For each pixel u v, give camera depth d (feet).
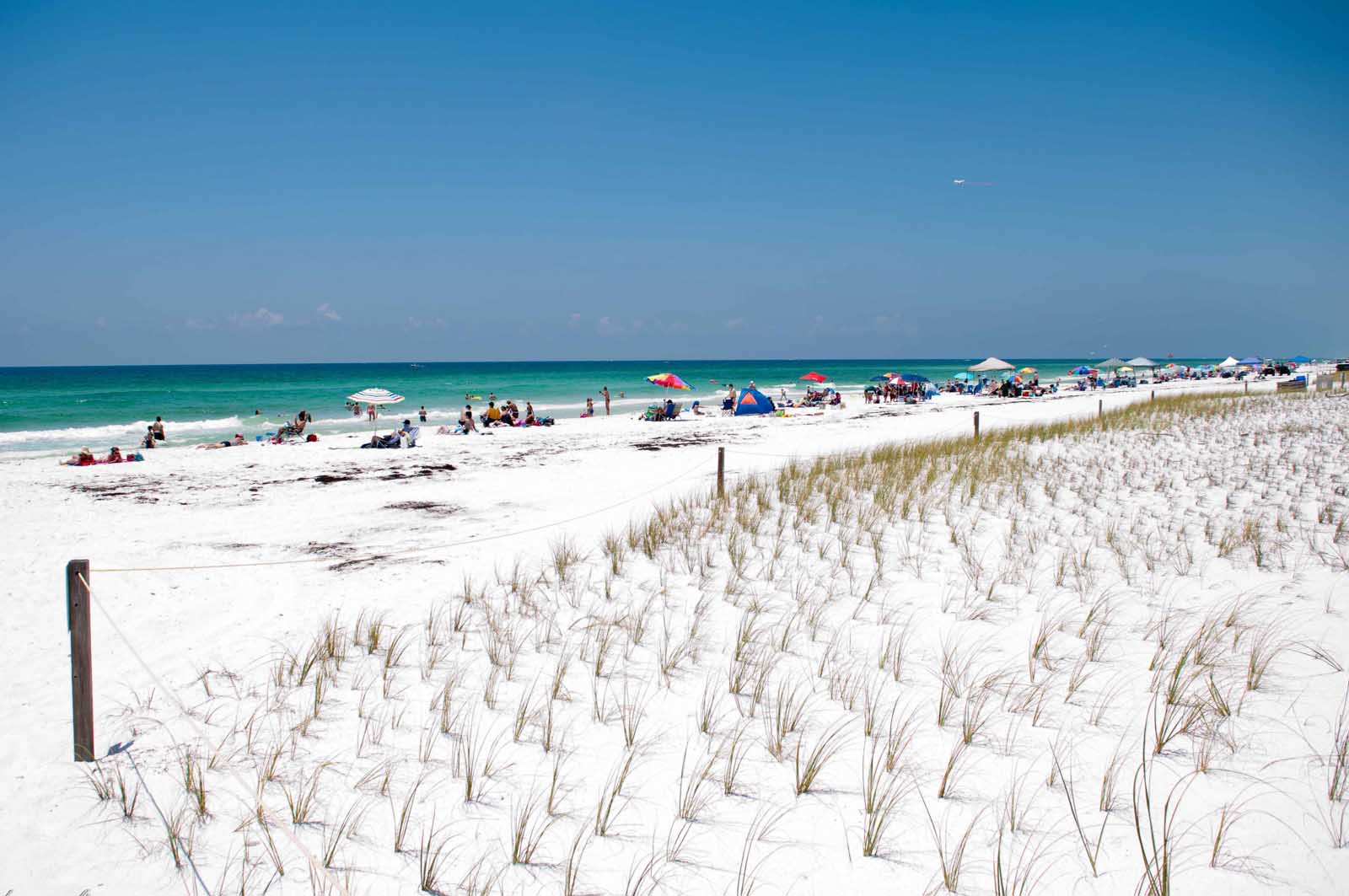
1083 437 54.60
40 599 25.58
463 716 15.30
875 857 10.62
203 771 13.57
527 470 57.82
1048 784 12.05
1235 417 66.59
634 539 29.66
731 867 10.55
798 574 23.77
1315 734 12.66
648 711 15.17
